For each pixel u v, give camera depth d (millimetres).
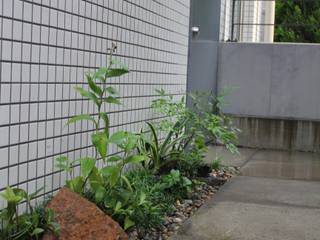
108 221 1658
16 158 1678
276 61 4297
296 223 2193
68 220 1641
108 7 2293
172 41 3244
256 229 2098
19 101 1676
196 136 2865
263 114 4332
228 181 2982
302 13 5312
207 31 4145
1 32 1567
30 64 1726
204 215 2266
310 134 4262
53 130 1891
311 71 4246
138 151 2568
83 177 1887
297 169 3461
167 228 2088
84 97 2098
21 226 1605
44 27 1795
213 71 4309
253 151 4184
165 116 3045
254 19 6188
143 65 2750
